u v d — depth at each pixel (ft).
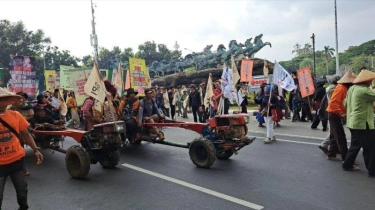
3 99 13.19
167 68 175.32
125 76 48.65
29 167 25.18
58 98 43.50
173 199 17.12
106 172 22.98
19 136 13.92
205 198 17.07
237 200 16.60
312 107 48.47
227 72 39.96
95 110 29.63
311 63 265.34
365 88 19.62
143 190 18.76
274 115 31.91
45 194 18.81
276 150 27.99
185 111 63.57
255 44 124.36
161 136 28.17
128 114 29.96
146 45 276.41
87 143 22.95
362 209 15.03
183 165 23.94
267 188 18.28
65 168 24.59
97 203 17.08
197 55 158.71
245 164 23.65
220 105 40.34
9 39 185.68
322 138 32.73
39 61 202.18
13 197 18.48
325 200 16.26
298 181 19.38
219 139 24.26
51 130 26.91
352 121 20.04
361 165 22.54
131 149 30.17
